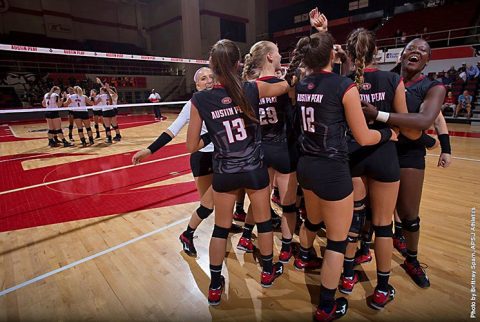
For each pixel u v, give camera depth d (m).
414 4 18.47
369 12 19.45
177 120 2.23
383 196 1.81
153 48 23.73
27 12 18.59
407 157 1.97
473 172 4.78
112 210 3.69
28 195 4.26
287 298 2.08
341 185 1.62
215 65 1.69
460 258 2.43
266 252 2.07
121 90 19.05
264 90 1.82
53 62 17.94
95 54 4.13
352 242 2.01
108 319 1.91
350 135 1.88
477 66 11.30
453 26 15.54
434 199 3.65
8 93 15.95
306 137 1.72
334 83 1.56
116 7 22.14
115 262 2.55
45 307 2.03
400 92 1.73
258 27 23.45
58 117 8.02
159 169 5.62
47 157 6.78
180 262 2.54
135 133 10.26
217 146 1.79
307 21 21.73
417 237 2.11
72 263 2.55
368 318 1.86
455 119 10.71
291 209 2.38
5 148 7.98
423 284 2.11
